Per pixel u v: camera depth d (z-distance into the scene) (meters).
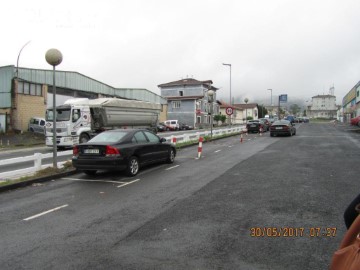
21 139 28.91
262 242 4.86
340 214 6.11
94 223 5.89
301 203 6.88
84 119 21.48
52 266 4.20
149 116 27.31
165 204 7.06
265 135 32.12
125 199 7.58
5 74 32.34
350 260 1.78
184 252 4.55
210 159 14.37
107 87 45.66
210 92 26.19
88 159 10.12
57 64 11.04
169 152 13.02
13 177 10.12
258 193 7.82
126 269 4.07
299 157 14.41
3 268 4.17
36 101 34.28
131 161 10.45
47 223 5.95
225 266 4.11
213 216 6.13
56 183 9.68
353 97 71.31
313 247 4.66
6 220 6.16
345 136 28.64
